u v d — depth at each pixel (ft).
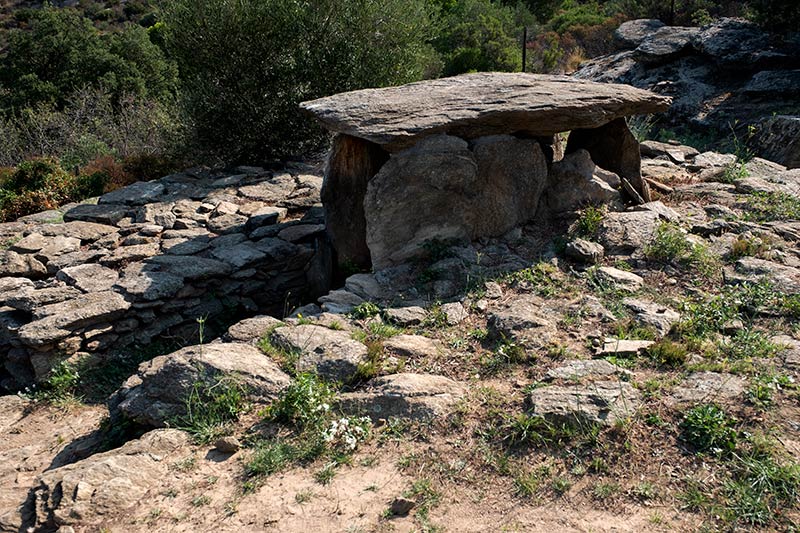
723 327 17.40
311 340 17.35
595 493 12.17
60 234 27.78
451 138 22.38
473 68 73.36
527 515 11.86
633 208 24.89
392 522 11.85
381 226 22.47
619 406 13.96
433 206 22.61
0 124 63.26
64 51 90.43
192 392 15.42
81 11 145.28
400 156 22.27
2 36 132.77
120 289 22.50
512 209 23.82
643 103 24.44
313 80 38.42
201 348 16.62
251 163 38.75
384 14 39.34
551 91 24.00
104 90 76.28
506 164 23.48
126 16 148.25
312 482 13.03
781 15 48.73
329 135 39.73
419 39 42.55
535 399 14.33
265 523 12.01
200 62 38.11
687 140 44.57
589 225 23.21
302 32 37.86
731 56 48.91
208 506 12.54
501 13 88.89
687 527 11.28
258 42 37.65
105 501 12.50
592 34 80.79
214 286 24.47
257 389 15.62
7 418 19.24
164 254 25.48
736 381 14.75
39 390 20.43
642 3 74.38
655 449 13.00
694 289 19.74
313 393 14.94
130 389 16.70
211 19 36.65
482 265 21.91
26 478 15.75
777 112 43.06
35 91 83.51
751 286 19.24
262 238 27.12
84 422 18.71
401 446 13.87
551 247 22.76
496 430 13.93
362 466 13.42
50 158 37.47
